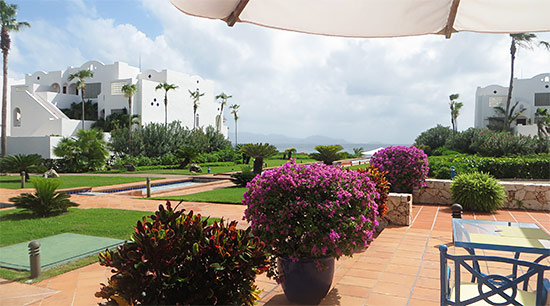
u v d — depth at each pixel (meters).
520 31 2.35
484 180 8.59
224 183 17.92
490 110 40.50
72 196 11.86
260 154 19.50
